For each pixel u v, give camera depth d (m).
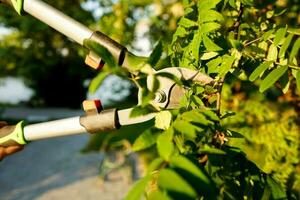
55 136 0.72
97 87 0.40
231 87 1.27
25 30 5.76
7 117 9.62
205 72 0.66
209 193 0.36
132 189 0.36
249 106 1.32
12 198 3.72
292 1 1.04
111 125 0.66
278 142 1.27
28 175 4.39
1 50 7.09
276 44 0.59
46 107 13.93
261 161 0.65
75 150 5.47
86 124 0.68
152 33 3.04
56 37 6.99
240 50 0.61
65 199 3.57
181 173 0.36
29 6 0.71
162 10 2.65
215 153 0.44
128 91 4.26
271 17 0.77
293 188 1.16
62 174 4.33
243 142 0.52
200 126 0.45
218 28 0.66
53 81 13.53
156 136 0.48
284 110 1.39
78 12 4.45
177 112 0.49
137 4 2.98
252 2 0.67
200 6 0.64
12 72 11.25
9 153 0.77
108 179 3.96
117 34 3.06
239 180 0.48
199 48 0.65
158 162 0.39
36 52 7.50
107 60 0.41
